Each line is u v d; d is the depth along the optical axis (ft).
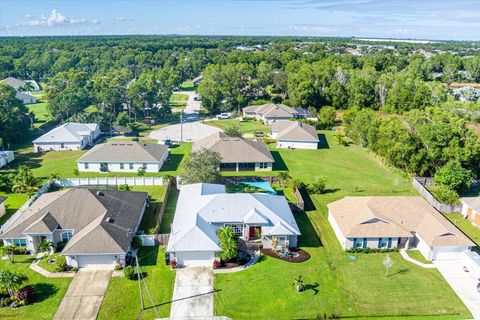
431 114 292.61
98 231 143.64
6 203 193.67
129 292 127.44
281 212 164.35
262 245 153.79
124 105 419.33
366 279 135.23
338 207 174.09
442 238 146.82
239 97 425.28
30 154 276.82
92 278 134.31
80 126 312.09
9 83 542.16
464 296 127.24
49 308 119.55
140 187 214.90
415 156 224.33
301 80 440.04
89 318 115.85
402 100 387.75
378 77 450.30
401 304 123.24
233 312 118.93
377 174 240.53
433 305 122.93
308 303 122.93
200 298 124.67
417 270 140.77
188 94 542.98
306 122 358.84
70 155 274.16
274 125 330.95
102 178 215.92
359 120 299.58
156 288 129.18
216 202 161.99
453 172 197.16
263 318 116.78
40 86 599.57
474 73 597.93
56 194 173.68
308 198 202.08
